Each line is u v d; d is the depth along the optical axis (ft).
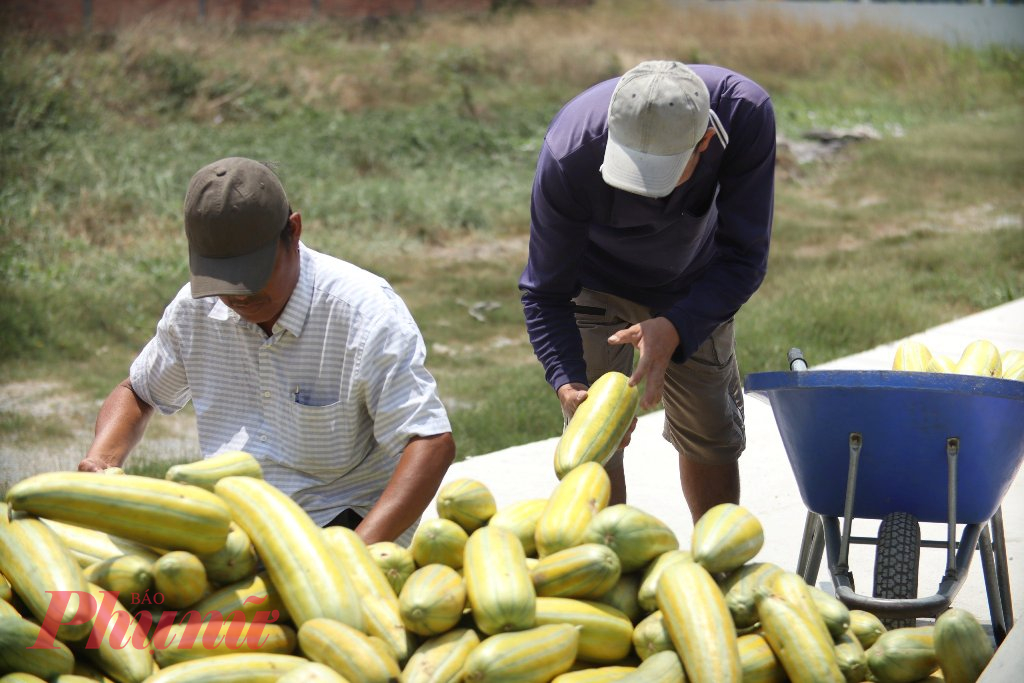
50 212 94.63
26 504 15.43
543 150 26.76
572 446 19.47
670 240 27.45
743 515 16.88
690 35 187.42
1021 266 87.35
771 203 26.08
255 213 20.36
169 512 15.37
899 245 99.14
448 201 109.09
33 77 122.93
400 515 21.17
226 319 22.81
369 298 22.27
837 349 64.13
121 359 69.77
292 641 15.39
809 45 185.68
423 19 193.47
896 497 23.16
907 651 16.05
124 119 126.31
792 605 15.70
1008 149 137.08
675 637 15.20
